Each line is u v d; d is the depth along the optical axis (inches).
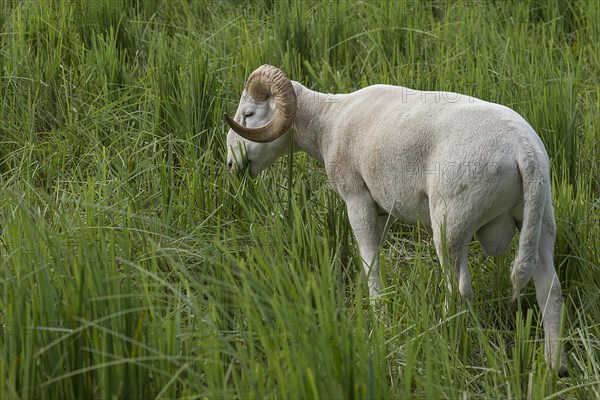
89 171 422.9
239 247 356.2
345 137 351.9
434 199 308.3
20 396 243.6
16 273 268.5
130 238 336.2
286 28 553.9
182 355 269.0
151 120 461.1
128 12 604.4
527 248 290.0
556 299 306.7
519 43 540.7
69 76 499.5
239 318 289.0
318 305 246.4
